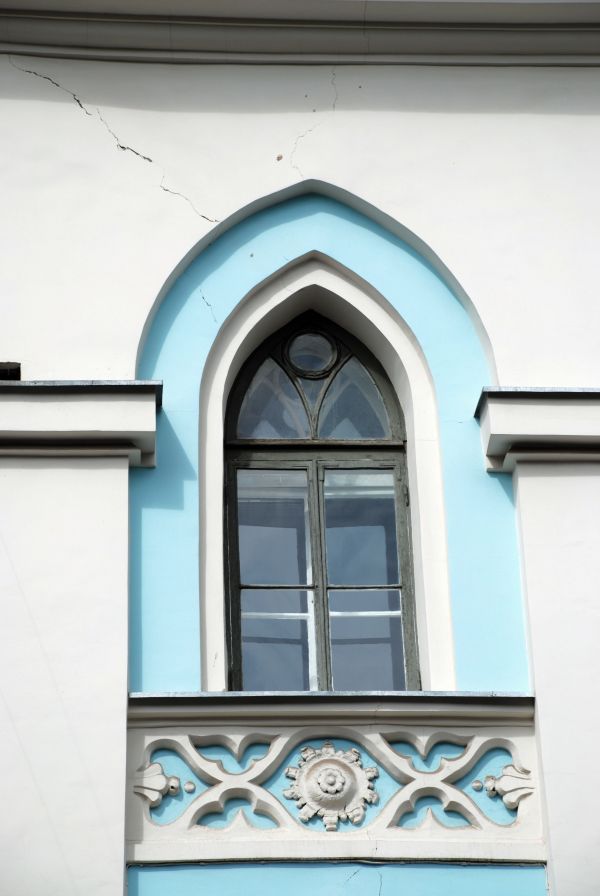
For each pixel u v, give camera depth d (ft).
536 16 49.83
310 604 45.96
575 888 41.52
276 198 48.34
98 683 42.63
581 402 45.96
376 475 47.37
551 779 42.45
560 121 49.78
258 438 47.44
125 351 46.26
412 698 43.06
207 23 49.34
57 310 46.55
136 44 49.26
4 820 41.27
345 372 48.37
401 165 48.83
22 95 48.75
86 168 48.14
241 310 47.62
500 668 44.19
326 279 48.14
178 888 41.37
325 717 43.04
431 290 48.03
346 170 48.60
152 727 42.78
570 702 43.19
